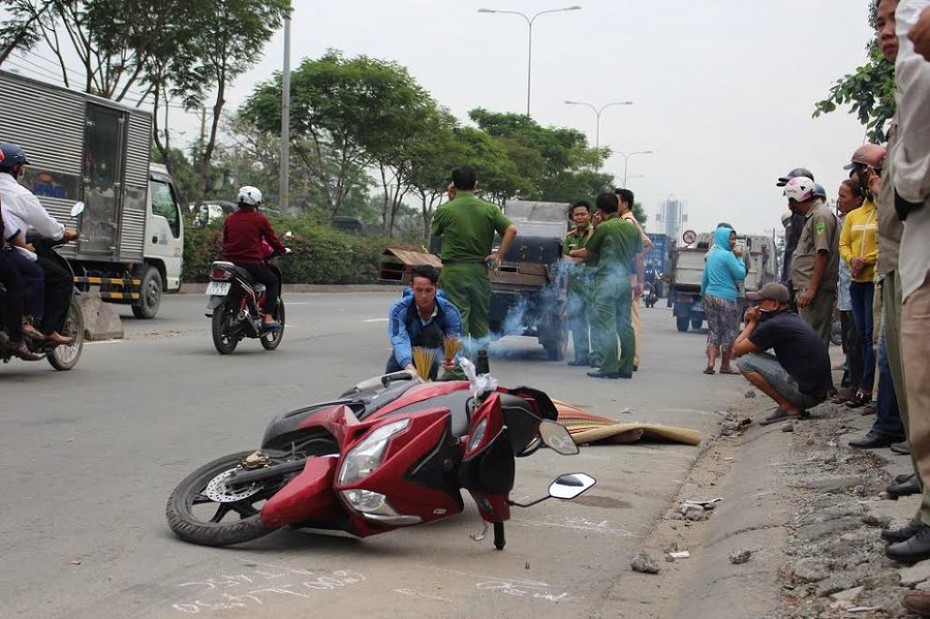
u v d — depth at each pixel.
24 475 6.48
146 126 19.25
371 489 4.85
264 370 11.86
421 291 6.95
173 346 14.05
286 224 36.12
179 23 27.20
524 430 5.02
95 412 8.70
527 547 5.47
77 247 17.53
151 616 4.15
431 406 5.15
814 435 7.97
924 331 4.00
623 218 13.20
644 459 8.02
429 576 4.84
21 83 16.11
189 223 29.95
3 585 4.47
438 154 44.28
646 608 4.58
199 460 7.10
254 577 4.69
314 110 39.72
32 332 9.88
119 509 5.78
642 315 31.41
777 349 9.20
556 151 60.97
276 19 29.62
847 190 8.72
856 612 3.89
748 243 28.58
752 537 5.22
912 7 3.80
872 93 10.57
